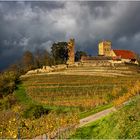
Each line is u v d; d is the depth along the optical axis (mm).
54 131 47750
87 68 194250
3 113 78750
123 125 34156
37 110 83812
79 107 105062
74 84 162500
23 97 145250
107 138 33719
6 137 43344
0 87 158500
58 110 97375
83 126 44688
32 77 192625
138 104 39375
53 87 159750
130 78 168625
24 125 48344
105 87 148625
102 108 75812
